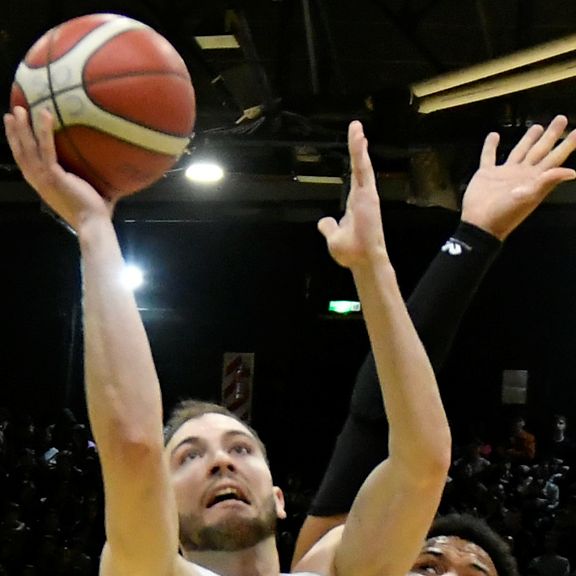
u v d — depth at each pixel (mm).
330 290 26562
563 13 16422
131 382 3857
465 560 5781
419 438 4387
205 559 4820
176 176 20344
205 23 14875
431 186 15914
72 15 16594
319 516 5422
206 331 27641
